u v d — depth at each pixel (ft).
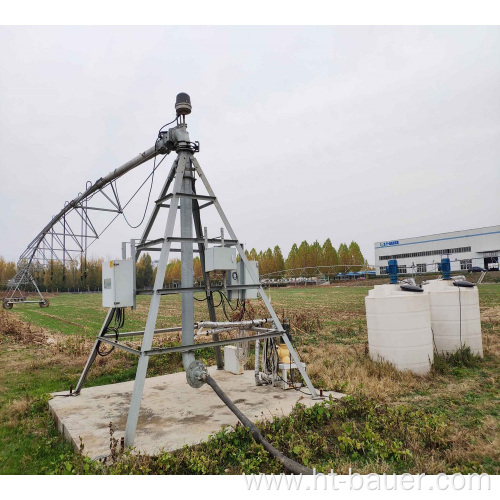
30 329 52.39
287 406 17.63
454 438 13.99
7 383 25.80
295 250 224.94
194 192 21.22
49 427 17.16
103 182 28.68
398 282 25.63
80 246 34.78
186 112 20.33
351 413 17.06
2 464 13.99
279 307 68.80
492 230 157.28
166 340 40.22
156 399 19.45
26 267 65.46
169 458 12.33
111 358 32.07
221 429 15.05
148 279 157.28
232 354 24.75
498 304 55.72
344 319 50.93
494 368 23.84
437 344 26.08
